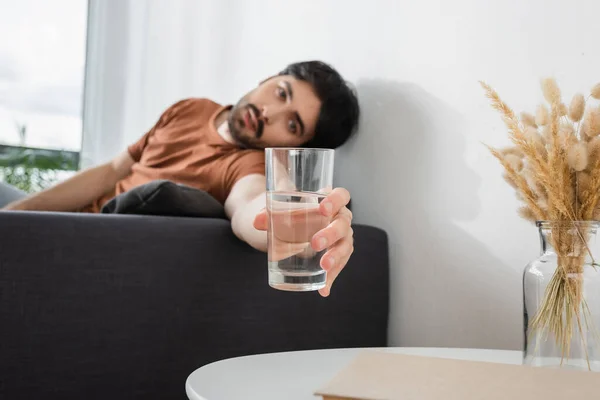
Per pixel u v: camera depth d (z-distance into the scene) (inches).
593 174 32.5
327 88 67.6
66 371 47.1
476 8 56.6
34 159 120.7
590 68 47.8
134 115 112.5
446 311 58.8
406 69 63.6
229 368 34.3
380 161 66.3
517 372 27.5
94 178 74.1
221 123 74.7
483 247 55.6
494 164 54.7
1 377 45.1
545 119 34.3
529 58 52.1
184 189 55.0
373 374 27.1
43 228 46.6
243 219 52.3
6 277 45.3
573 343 32.0
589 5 48.0
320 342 58.9
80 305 47.6
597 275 32.3
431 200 60.5
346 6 71.4
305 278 32.5
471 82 56.9
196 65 97.8
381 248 63.8
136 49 113.0
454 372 27.5
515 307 52.9
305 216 32.4
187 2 101.0
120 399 49.1
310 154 32.3
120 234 49.4
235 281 54.3
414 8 62.9
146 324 50.1
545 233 33.4
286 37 80.3
